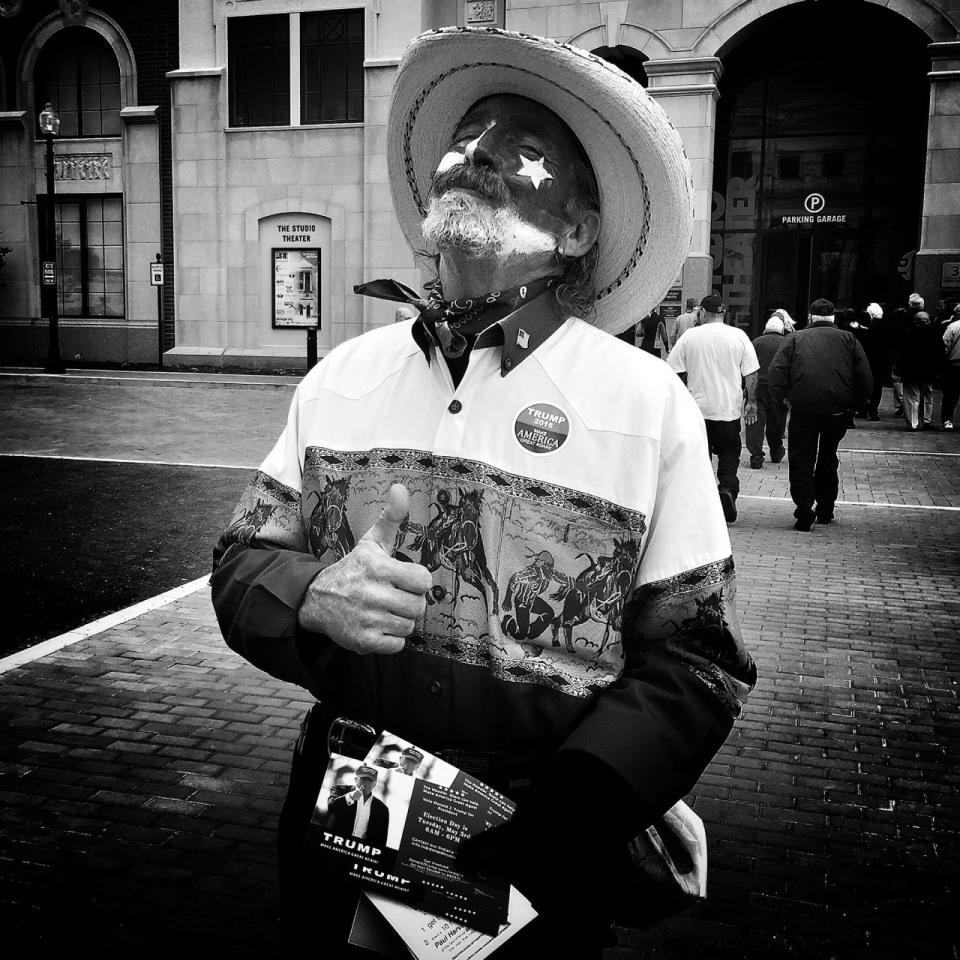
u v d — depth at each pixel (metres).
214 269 23.19
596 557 1.45
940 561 7.54
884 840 3.47
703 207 20.72
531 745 1.44
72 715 4.36
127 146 23.52
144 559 7.16
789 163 22.45
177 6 22.92
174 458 11.49
